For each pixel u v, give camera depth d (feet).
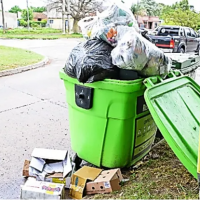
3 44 45.57
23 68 23.63
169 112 6.54
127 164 7.52
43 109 13.67
